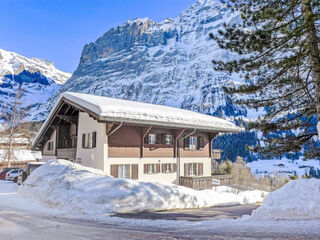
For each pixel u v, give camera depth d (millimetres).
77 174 11922
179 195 11383
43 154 27469
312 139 10883
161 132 21125
